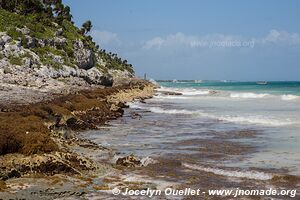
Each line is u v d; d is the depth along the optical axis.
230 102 52.69
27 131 16.42
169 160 16.05
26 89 42.50
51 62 64.19
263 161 15.95
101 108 34.69
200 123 29.88
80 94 44.00
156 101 57.59
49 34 74.62
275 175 13.50
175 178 13.38
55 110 25.70
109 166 15.13
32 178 12.88
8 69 52.41
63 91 45.53
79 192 11.69
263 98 59.94
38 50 65.62
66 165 13.84
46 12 91.00
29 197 11.05
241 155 17.28
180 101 57.34
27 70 55.78
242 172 14.03
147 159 15.97
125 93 62.16
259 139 21.77
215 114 36.09
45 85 48.12
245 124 28.67
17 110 24.80
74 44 81.31
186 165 15.21
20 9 81.50
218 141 21.30
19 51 59.28
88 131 25.75
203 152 18.05
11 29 63.81
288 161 15.89
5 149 14.08
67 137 20.48
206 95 73.69
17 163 13.39
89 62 81.88
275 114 34.94
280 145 19.70
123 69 140.12
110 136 23.59
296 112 36.53
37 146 14.40
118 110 36.97
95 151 18.12
